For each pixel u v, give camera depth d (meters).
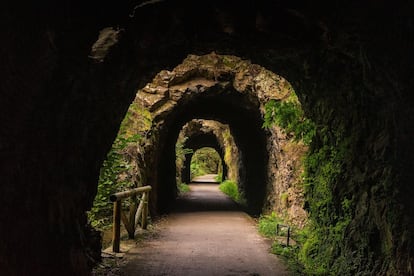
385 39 4.96
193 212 17.56
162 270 7.77
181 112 18.88
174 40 6.61
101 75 5.93
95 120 6.44
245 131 20.77
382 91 5.62
